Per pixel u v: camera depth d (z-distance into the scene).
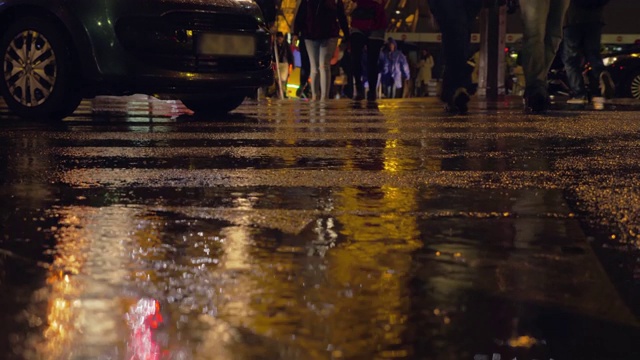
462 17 11.07
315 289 2.37
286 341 1.90
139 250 2.92
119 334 1.93
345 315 2.11
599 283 2.46
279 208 3.86
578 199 4.05
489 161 5.76
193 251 2.90
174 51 9.88
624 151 6.36
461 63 11.41
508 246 2.97
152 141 7.37
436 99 19.59
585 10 16.19
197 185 4.65
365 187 4.54
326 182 4.75
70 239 3.13
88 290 2.36
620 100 16.66
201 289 2.37
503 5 19.14
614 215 3.59
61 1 9.81
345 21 19.17
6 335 1.91
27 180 4.85
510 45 42.47
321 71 19.38
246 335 1.94
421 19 42.72
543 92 11.43
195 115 11.47
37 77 9.99
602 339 1.94
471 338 1.94
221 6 10.30
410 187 4.53
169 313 2.12
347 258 2.78
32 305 2.18
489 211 3.73
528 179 4.81
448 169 5.33
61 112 10.03
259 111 12.68
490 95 19.22
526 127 8.81
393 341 1.91
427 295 2.31
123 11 9.69
